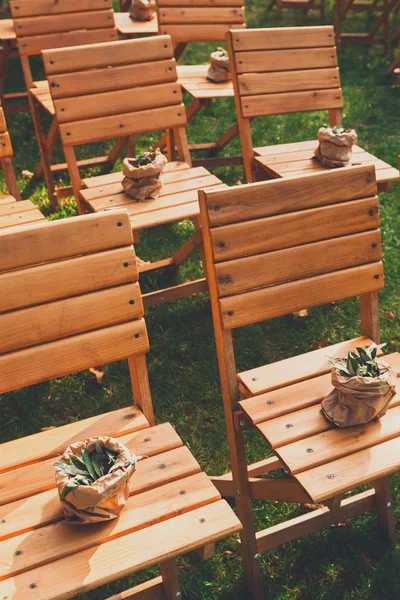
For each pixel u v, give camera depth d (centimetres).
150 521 185
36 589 167
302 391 233
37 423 317
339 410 218
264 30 405
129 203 348
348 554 262
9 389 214
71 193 455
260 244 238
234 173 538
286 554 259
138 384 231
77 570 172
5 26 585
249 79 402
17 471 203
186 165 395
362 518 275
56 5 488
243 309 238
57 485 181
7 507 191
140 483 196
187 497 192
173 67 399
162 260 412
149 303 354
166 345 360
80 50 379
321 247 249
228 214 232
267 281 241
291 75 413
